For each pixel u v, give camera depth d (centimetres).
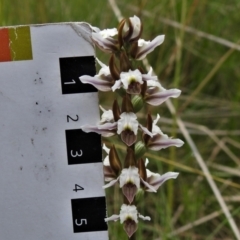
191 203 34
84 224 22
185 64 40
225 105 39
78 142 22
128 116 20
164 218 31
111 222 32
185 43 40
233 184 31
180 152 37
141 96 21
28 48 22
